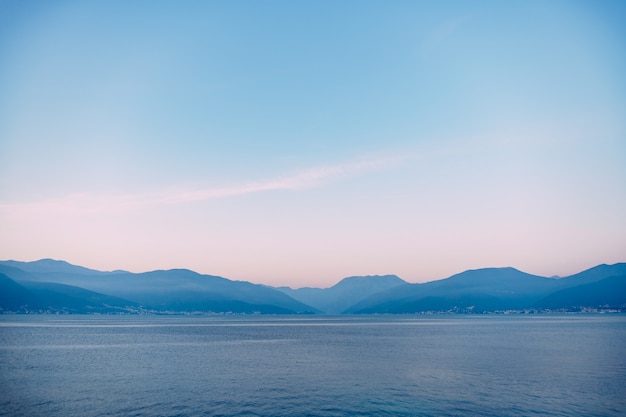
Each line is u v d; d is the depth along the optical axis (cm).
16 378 6397
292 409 4669
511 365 7506
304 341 13500
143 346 11694
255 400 5031
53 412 4506
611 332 16562
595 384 5791
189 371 7069
